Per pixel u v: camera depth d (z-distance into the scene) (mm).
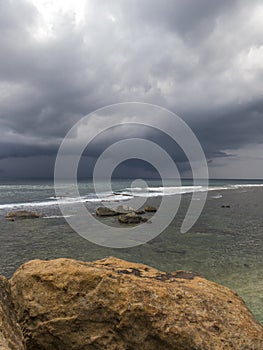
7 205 34906
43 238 18906
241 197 49781
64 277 5145
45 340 4805
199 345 4312
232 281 11164
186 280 5844
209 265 13336
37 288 5129
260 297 9531
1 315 4086
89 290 4945
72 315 4809
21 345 3977
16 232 20656
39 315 4875
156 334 4477
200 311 4793
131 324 4594
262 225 23656
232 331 4562
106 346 4602
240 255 15000
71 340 4715
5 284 5270
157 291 4961
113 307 4723
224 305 5066
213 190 68312
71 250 16188
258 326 4832
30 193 54156
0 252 15789
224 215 28922
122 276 5199
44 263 5734
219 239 18688
